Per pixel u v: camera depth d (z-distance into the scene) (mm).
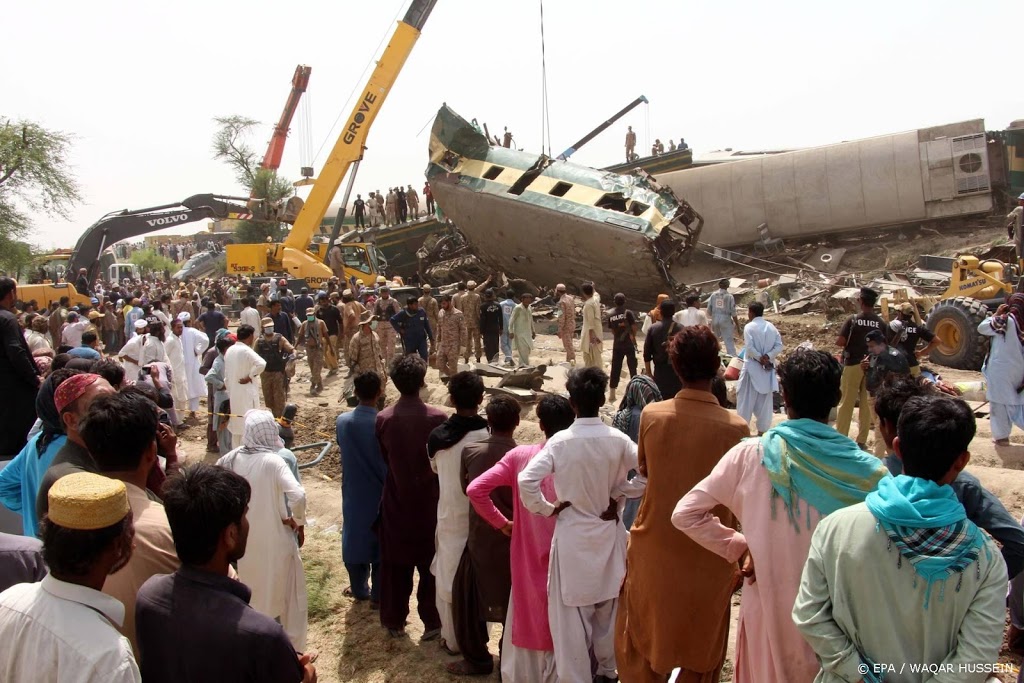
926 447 2207
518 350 13570
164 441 3977
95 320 16875
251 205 29203
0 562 2729
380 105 25219
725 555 2814
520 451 3914
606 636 3762
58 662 2061
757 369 8430
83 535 2127
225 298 28422
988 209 25375
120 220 27984
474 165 22984
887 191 25938
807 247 28109
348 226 49094
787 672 2641
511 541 3947
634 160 33625
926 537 2127
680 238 20078
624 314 11367
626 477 3736
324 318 15250
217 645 2170
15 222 27188
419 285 29953
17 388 5875
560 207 20359
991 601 2139
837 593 2238
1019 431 9297
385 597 4895
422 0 24188
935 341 7980
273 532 4277
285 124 44938
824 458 2619
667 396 8719
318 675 4594
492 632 5234
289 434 8359
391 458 4770
